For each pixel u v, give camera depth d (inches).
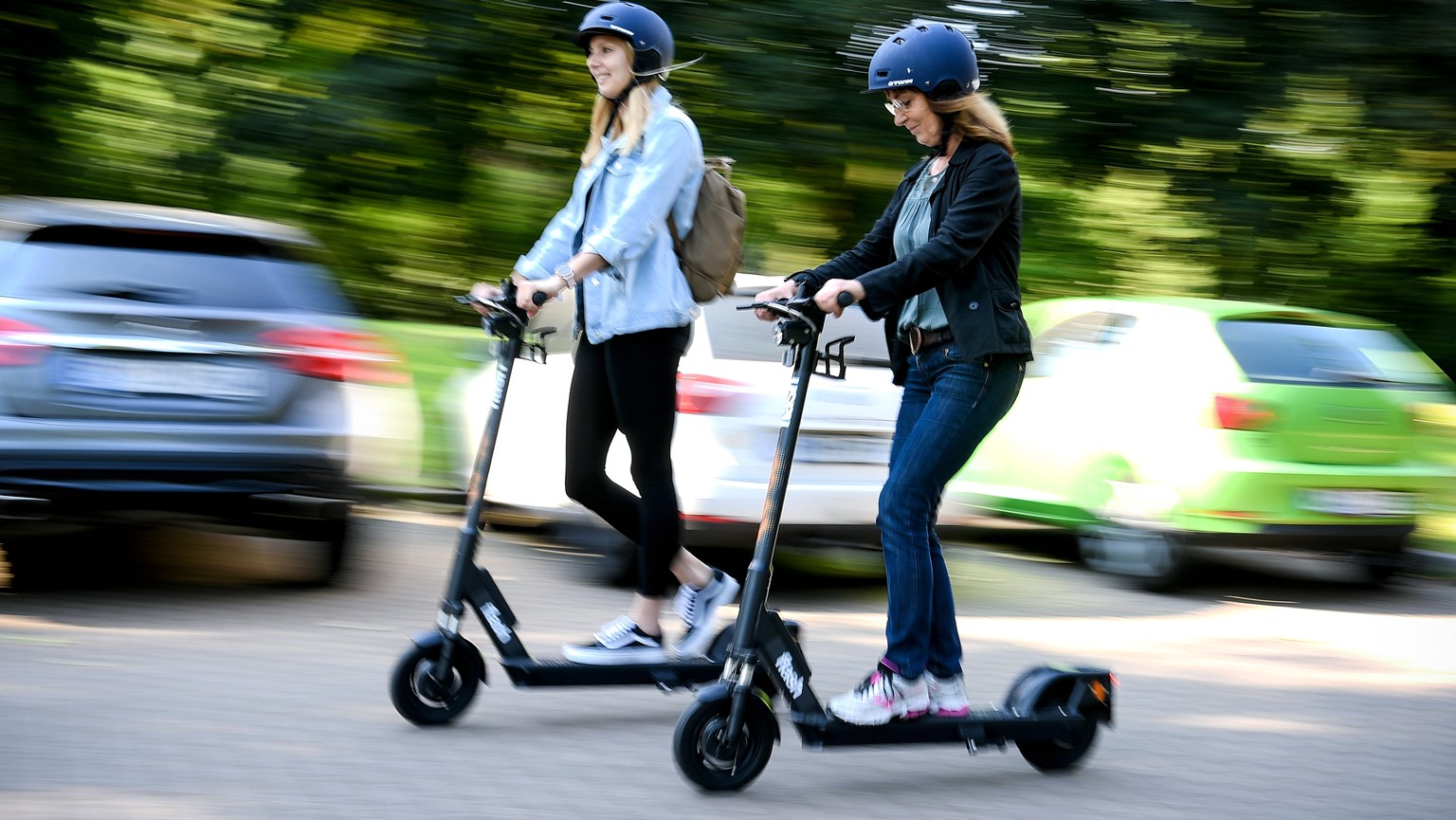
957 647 179.6
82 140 506.6
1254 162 523.8
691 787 169.6
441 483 382.9
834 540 294.2
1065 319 384.2
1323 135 520.1
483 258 548.1
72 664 219.0
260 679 215.3
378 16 492.7
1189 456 333.7
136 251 265.4
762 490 286.5
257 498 262.7
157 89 507.5
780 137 483.5
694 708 163.6
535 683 191.6
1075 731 183.6
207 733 184.5
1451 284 549.6
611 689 219.6
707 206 199.2
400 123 487.5
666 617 289.4
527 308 185.6
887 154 486.3
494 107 508.4
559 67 507.2
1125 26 500.1
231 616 261.4
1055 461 366.3
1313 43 494.6
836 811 164.1
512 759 178.7
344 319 282.2
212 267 271.0
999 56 507.5
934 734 172.9
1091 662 259.6
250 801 158.1
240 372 263.1
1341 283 550.3
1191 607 323.9
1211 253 538.9
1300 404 333.1
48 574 294.5
